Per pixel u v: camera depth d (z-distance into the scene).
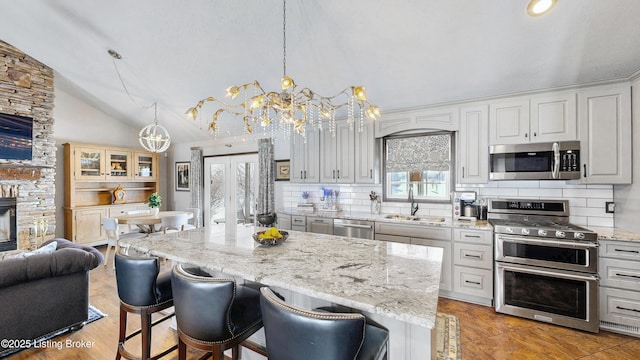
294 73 3.16
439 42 2.41
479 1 1.99
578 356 2.08
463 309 2.81
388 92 3.22
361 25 2.37
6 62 4.00
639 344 2.21
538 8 1.76
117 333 2.41
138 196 6.32
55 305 2.32
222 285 1.32
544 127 2.79
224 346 1.37
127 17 2.86
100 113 5.55
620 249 2.32
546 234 2.53
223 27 2.73
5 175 3.97
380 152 3.96
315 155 4.15
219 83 3.65
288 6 2.34
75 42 3.52
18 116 4.10
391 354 1.39
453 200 3.30
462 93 3.06
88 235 5.13
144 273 1.73
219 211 5.91
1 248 3.96
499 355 2.09
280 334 1.07
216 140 5.92
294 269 1.54
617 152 2.51
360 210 4.14
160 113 5.17
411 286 1.32
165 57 3.39
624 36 2.08
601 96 2.57
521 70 2.58
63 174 5.09
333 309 1.60
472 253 2.89
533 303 2.57
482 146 3.08
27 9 3.13
